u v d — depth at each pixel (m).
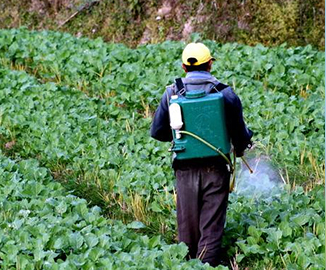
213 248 10.06
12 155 14.92
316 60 18.88
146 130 15.64
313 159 13.83
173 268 9.59
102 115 16.42
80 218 11.39
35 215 11.59
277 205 11.62
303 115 15.51
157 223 11.99
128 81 17.81
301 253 10.08
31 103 16.55
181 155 9.95
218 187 10.05
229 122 9.98
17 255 10.02
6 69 18.67
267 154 14.31
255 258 10.52
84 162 13.92
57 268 9.66
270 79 17.73
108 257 9.96
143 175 13.08
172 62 18.98
